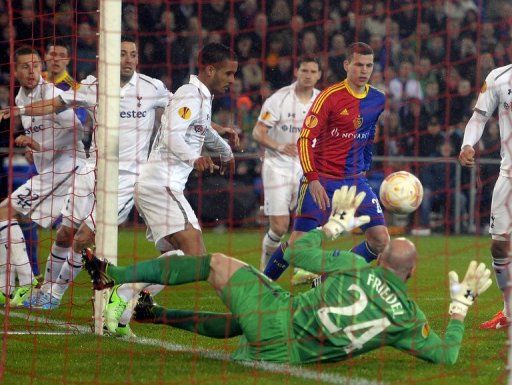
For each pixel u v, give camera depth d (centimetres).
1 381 1512
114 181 1898
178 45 4356
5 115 2205
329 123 2223
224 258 1591
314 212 2222
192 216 1966
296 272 2727
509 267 1487
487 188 4606
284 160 2952
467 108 4503
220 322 1656
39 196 2472
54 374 1562
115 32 1883
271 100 3006
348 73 2228
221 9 4394
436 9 4656
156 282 1623
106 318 1948
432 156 4544
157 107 2361
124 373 1559
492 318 2202
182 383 1473
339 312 1533
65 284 2356
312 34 4316
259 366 1573
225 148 2192
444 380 1509
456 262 3678
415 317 1564
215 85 2045
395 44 4638
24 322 2141
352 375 1529
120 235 4516
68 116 2488
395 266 1545
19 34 3944
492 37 4534
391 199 2091
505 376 1529
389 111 4547
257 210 4412
